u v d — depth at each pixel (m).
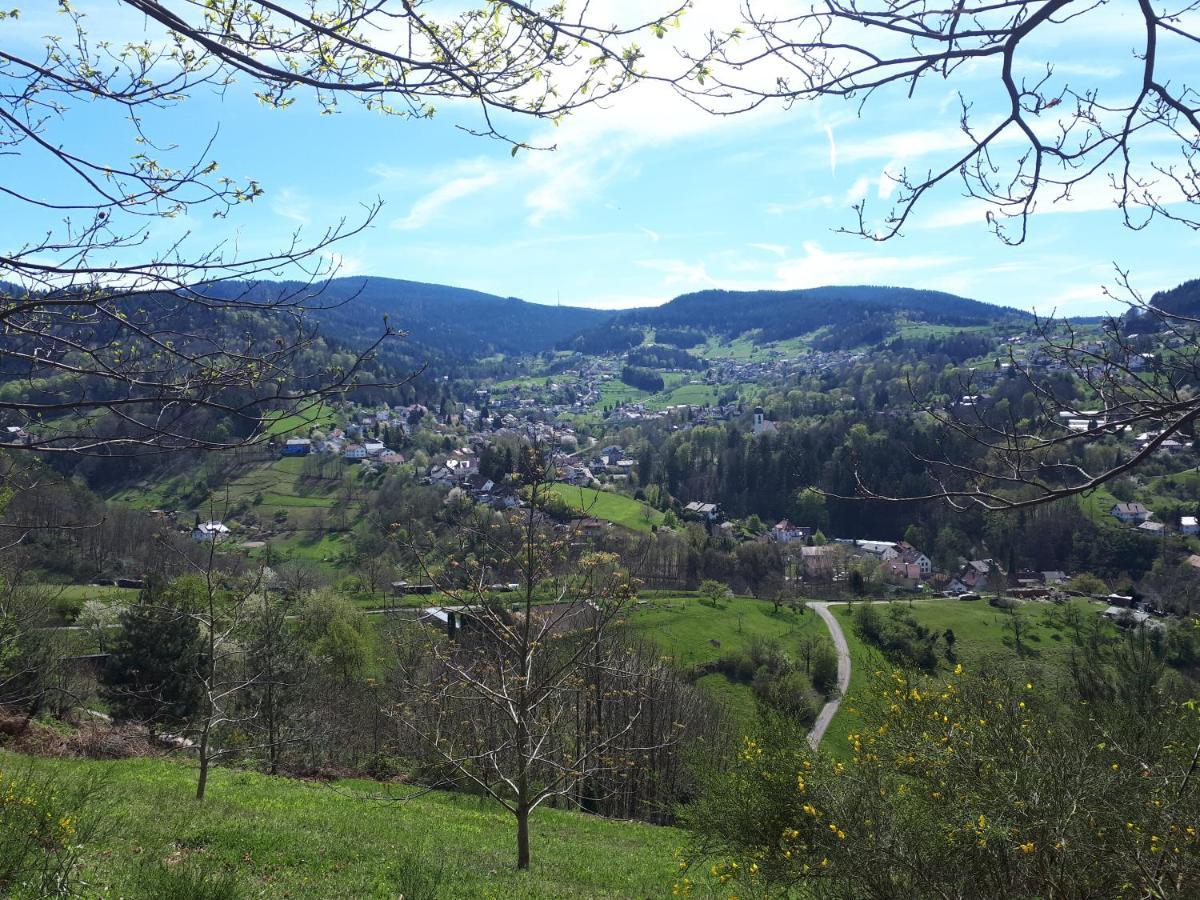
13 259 2.56
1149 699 8.21
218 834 9.35
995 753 6.48
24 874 4.94
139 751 20.27
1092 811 5.61
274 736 20.75
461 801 18.73
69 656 20.31
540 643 9.91
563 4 2.56
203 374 2.94
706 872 11.65
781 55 2.46
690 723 23.69
